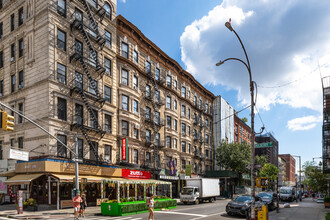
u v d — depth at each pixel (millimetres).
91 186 28969
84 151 27625
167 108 43281
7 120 14219
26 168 24609
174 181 44594
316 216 21656
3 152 28031
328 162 36219
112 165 30750
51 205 23984
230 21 15695
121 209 20797
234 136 68062
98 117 29750
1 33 30750
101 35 31453
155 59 41750
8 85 28828
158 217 19812
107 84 31625
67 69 26812
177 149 45438
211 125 59562
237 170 54438
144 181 26703
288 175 136250
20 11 29078
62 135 25703
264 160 62812
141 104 37500
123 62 34438
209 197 36625
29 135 25734
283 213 23828
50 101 24734
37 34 26438
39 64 25812
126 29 35750
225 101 63156
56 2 26609
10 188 26891
